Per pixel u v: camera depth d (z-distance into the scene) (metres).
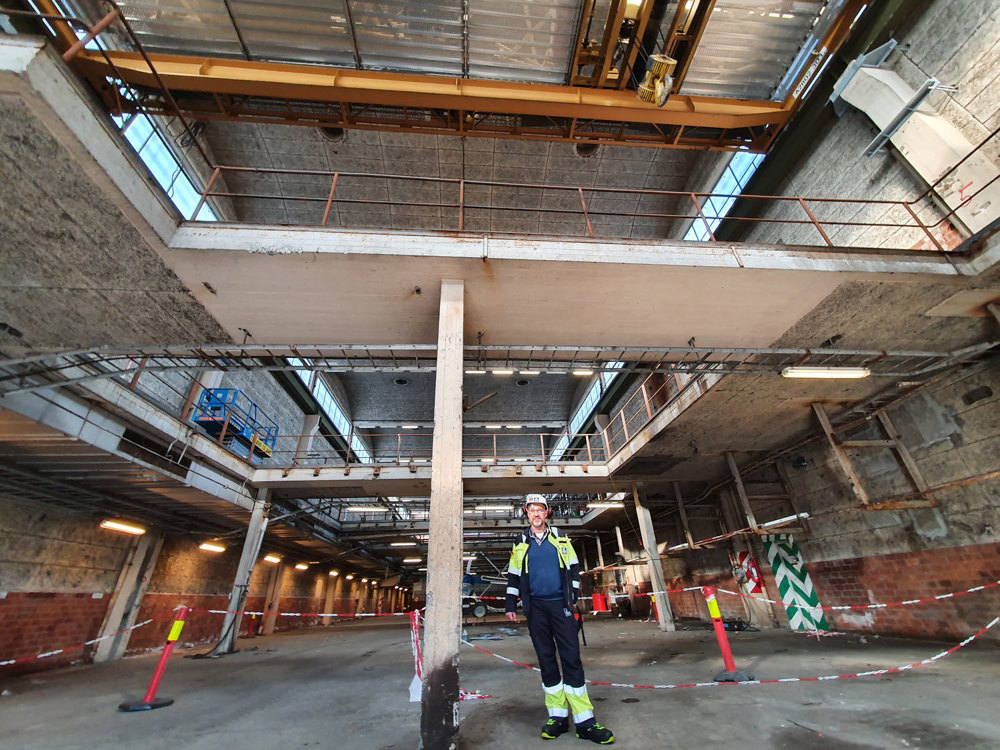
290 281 5.43
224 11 6.88
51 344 6.36
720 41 7.60
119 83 7.20
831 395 9.16
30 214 4.34
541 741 3.45
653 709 4.27
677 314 6.39
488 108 7.97
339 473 13.17
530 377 25.11
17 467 7.99
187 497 11.09
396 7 7.02
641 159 12.50
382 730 4.10
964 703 4.06
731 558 14.21
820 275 5.68
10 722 4.87
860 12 7.07
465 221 14.27
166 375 11.70
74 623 10.15
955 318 6.65
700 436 11.13
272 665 9.36
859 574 10.02
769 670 6.07
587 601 27.16
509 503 21.08
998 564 7.38
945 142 6.24
